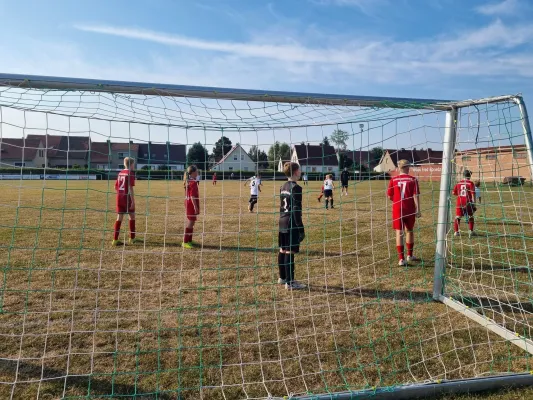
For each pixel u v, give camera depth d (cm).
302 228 469
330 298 450
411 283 502
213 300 442
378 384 280
